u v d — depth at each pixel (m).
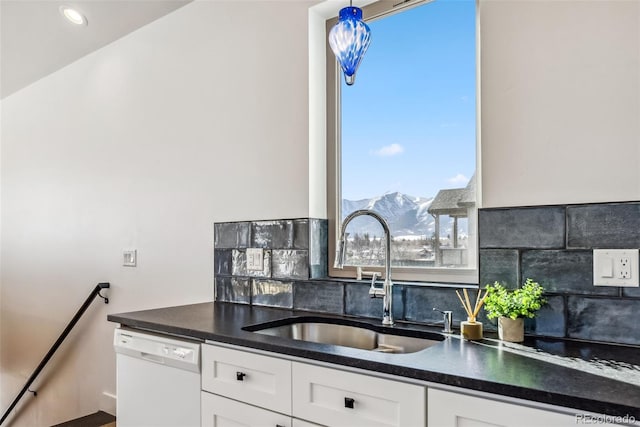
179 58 2.73
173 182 2.73
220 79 2.52
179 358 1.68
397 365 1.17
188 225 2.64
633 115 1.38
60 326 3.50
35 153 3.81
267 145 2.30
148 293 2.84
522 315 1.43
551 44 1.53
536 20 1.56
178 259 2.68
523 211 1.54
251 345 1.48
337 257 1.75
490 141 1.64
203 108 2.59
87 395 3.24
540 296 1.49
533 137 1.55
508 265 1.57
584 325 1.42
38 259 3.74
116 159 3.09
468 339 1.46
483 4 1.67
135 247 2.93
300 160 2.18
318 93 2.21
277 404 1.42
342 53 1.71
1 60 3.47
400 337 1.67
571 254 1.45
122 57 3.08
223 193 2.48
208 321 1.83
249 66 2.40
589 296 1.42
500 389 1.01
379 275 1.92
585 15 1.47
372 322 1.80
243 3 2.44
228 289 2.41
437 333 1.58
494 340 1.45
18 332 3.94
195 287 2.58
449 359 1.22
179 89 2.72
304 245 2.12
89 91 3.32
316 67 2.21
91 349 3.22
